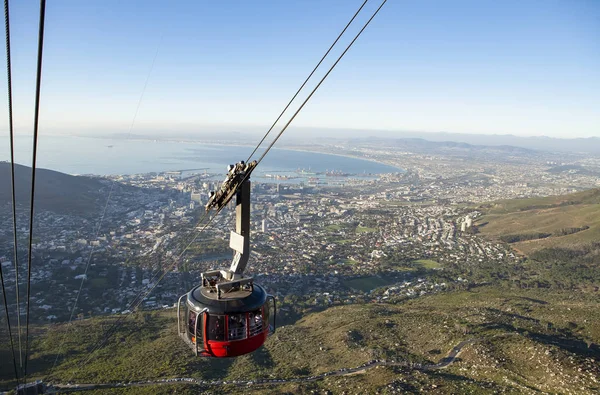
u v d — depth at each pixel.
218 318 10.95
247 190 11.51
